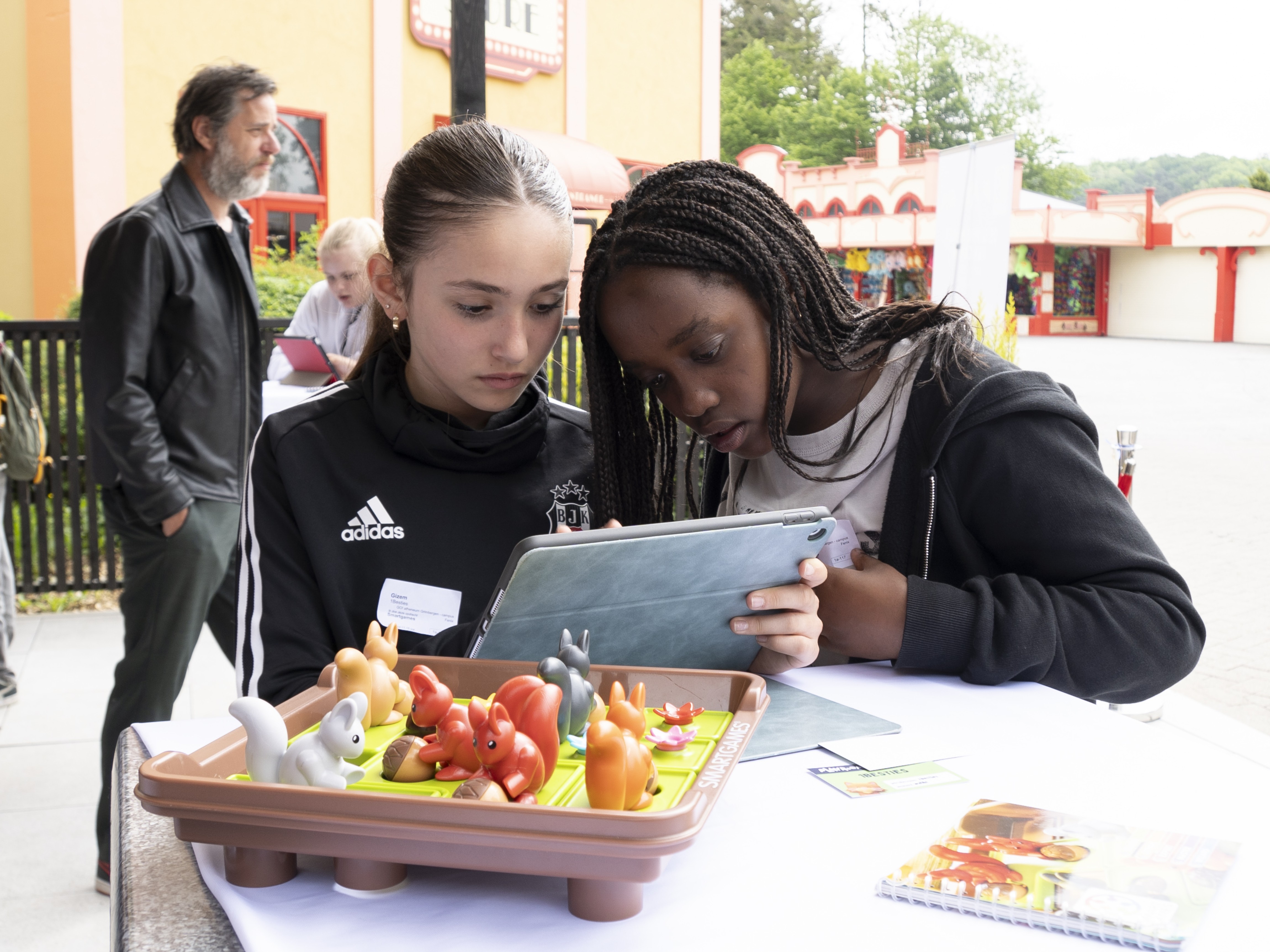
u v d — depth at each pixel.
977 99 27.12
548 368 5.21
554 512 1.41
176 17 8.38
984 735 1.04
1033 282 23.56
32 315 8.16
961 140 27.09
